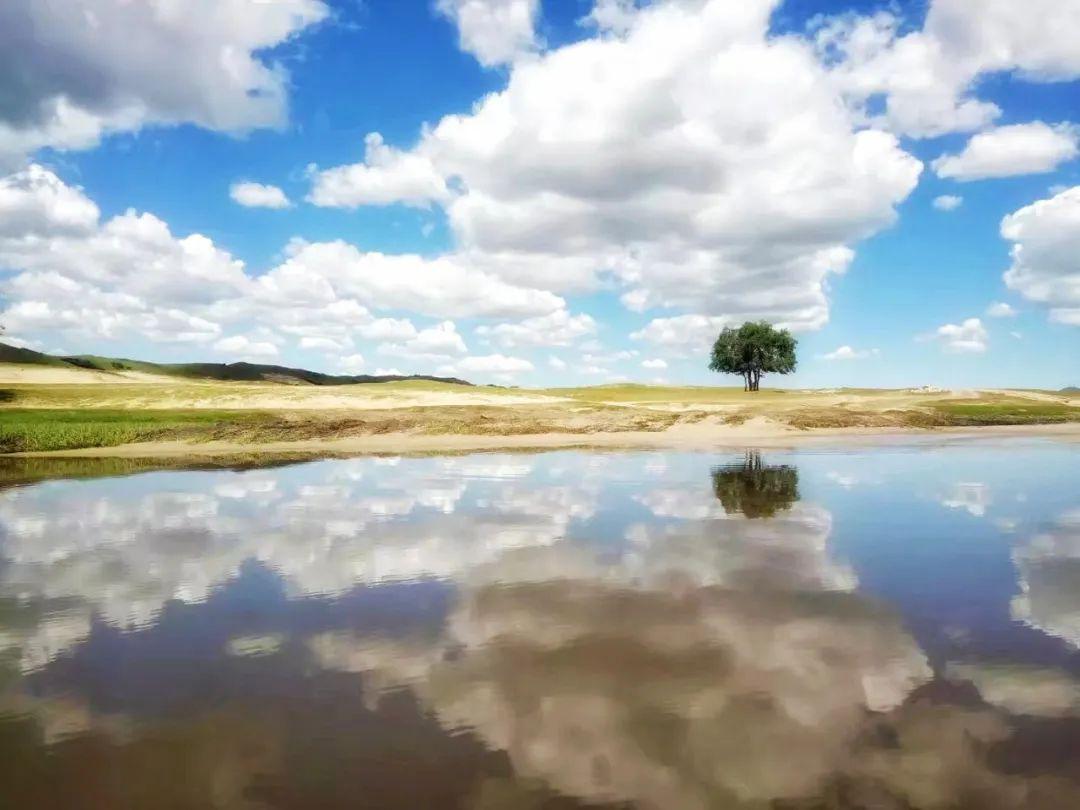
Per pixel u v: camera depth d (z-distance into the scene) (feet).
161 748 19.15
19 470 98.58
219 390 283.79
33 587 35.81
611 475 84.23
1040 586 34.83
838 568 38.47
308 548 44.52
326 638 27.89
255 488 74.64
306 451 130.93
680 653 25.94
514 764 18.20
